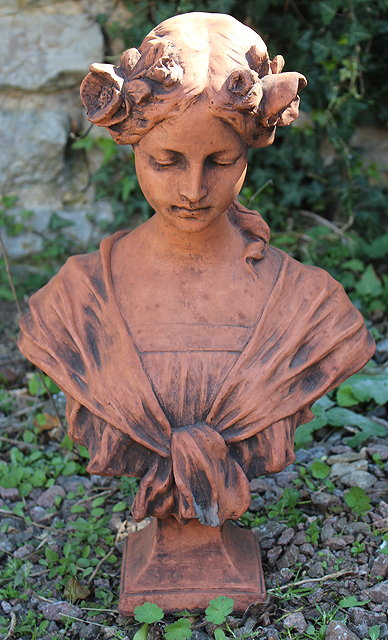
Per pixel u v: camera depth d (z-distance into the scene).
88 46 4.16
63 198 4.38
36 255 4.37
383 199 4.28
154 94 1.97
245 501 2.28
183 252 2.22
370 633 2.30
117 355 2.24
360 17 4.04
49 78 4.17
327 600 2.48
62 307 2.34
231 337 2.22
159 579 2.45
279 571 2.61
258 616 2.44
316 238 4.18
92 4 4.12
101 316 2.29
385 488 2.91
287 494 2.86
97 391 2.25
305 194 4.30
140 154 2.09
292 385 2.26
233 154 2.05
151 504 2.29
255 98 1.96
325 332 2.29
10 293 4.11
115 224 4.36
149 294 2.25
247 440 2.27
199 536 2.45
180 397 2.21
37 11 4.09
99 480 3.10
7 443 3.33
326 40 4.03
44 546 2.81
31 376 3.69
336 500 2.86
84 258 2.39
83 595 2.58
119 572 2.69
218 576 2.44
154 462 2.27
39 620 2.52
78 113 4.29
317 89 4.16
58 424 3.35
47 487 3.08
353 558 2.62
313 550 2.67
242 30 2.10
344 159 4.27
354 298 3.99
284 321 2.26
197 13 2.16
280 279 2.28
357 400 3.34
